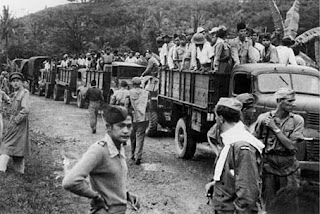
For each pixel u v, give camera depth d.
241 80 9.75
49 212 7.09
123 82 11.84
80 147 12.96
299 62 11.98
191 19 43.34
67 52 46.41
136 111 10.93
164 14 52.50
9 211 6.83
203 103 10.56
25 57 46.38
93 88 15.50
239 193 4.00
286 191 3.76
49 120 18.62
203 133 11.30
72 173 3.74
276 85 9.19
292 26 19.25
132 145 11.52
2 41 48.41
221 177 4.27
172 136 15.60
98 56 25.02
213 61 10.58
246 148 4.06
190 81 11.38
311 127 7.80
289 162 6.11
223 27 10.95
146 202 8.20
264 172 6.19
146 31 46.22
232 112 4.27
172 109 12.84
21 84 9.03
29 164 9.98
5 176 8.64
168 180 9.71
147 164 11.23
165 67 13.70
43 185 8.52
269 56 10.51
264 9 36.22
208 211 7.70
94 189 3.94
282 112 6.18
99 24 53.91
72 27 47.84
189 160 11.80
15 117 8.88
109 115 3.96
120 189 3.98
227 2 50.34
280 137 5.97
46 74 31.45
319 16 27.92
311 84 9.30
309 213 3.57
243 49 10.35
